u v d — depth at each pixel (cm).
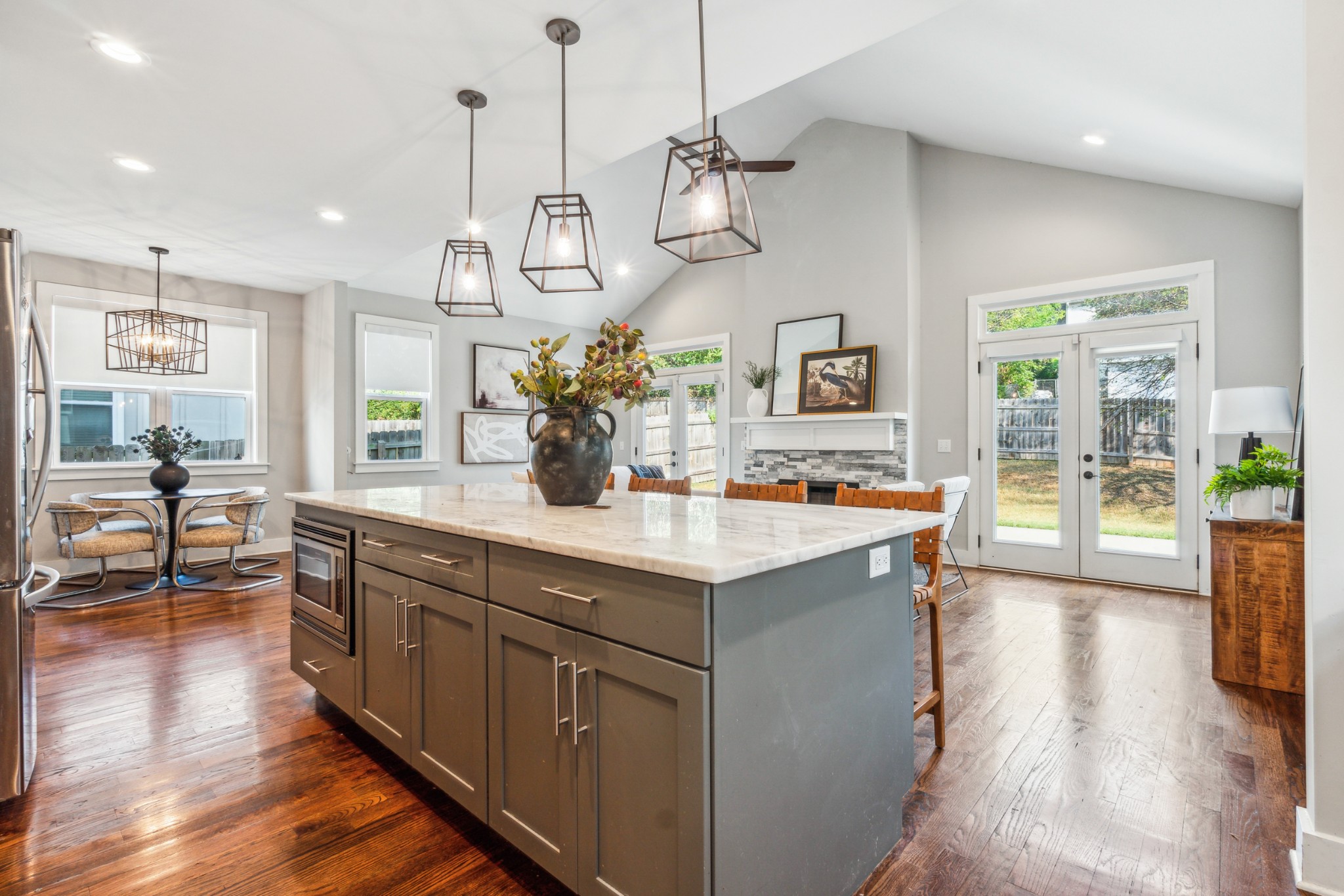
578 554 127
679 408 745
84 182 335
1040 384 493
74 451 483
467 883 151
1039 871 152
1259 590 263
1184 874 151
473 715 160
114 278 495
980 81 373
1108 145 399
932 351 547
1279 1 212
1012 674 279
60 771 202
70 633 344
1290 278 395
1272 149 321
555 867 137
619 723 124
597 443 209
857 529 152
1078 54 295
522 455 739
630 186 604
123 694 263
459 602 164
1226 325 414
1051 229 484
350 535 216
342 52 225
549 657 138
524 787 145
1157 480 443
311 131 283
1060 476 482
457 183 340
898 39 354
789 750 127
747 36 218
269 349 578
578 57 229
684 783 111
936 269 546
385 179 333
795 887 128
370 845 165
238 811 180
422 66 235
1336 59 141
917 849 161
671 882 114
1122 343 452
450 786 168
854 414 541
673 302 751
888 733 160
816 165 602
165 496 447
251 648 319
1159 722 232
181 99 255
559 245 236
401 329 630
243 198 358
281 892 148
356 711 212
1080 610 385
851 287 574
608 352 211
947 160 541
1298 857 150
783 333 622
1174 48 261
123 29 210
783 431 605
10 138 287
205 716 243
